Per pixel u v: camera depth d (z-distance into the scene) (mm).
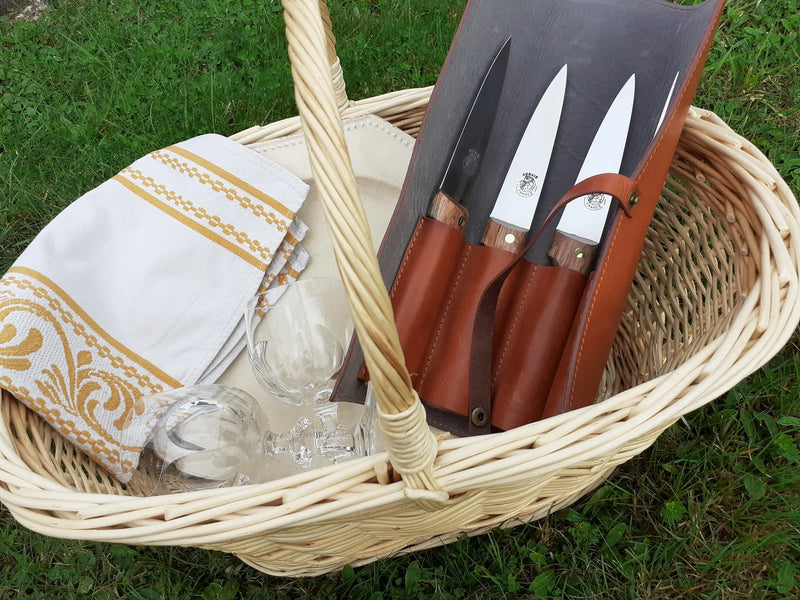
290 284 886
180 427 753
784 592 906
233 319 975
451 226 928
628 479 1039
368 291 521
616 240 738
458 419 936
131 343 930
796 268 750
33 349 812
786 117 1477
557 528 1009
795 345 1126
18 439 785
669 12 900
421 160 886
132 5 2057
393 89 1704
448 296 947
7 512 1134
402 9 1828
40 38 2025
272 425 963
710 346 694
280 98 1713
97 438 845
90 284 915
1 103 1847
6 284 848
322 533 726
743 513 979
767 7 1668
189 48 1896
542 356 876
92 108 1776
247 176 1016
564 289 882
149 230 969
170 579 1026
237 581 1012
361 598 973
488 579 972
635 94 934
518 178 990
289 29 571
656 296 1043
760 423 1070
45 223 1602
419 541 944
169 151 1020
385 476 633
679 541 961
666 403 658
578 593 954
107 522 630
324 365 881
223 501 631
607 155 941
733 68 1541
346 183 538
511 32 971
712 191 921
